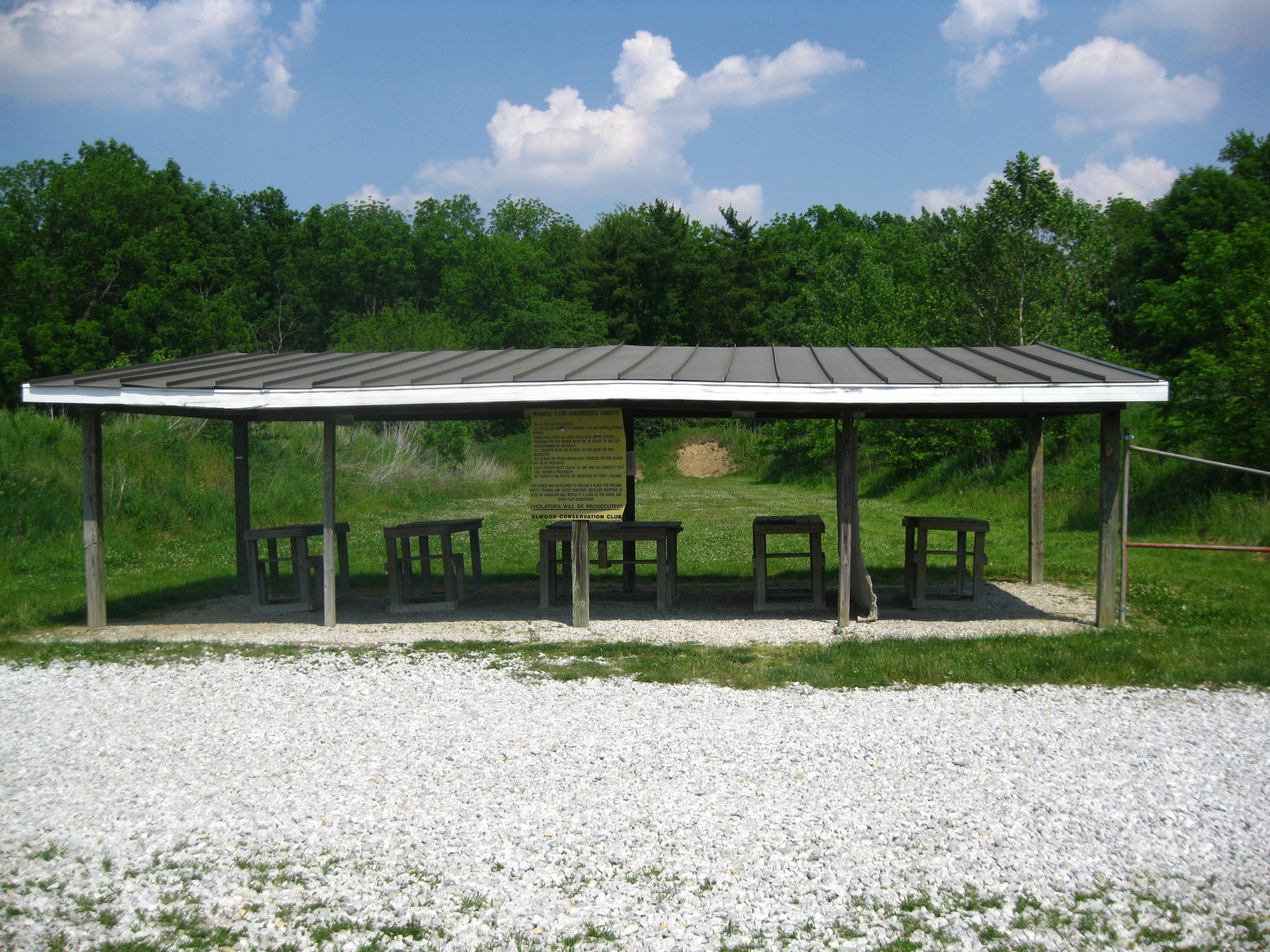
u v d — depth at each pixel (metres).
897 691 7.08
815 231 83.88
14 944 3.70
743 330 57.88
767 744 5.82
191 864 4.36
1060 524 18.81
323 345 65.94
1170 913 3.84
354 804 4.99
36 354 35.31
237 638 9.55
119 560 15.20
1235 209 38.19
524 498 29.06
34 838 4.68
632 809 4.85
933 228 76.94
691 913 3.85
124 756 5.82
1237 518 15.28
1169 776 5.26
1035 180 24.69
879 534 18.73
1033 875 4.16
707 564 14.98
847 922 3.78
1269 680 7.13
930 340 26.77
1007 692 7.01
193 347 40.09
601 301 57.69
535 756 5.64
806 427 35.09
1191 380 16.75
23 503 15.59
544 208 79.12
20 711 6.82
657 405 10.32
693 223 71.00
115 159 40.31
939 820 4.71
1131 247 40.84
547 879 4.14
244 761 5.67
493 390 8.81
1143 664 7.66
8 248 35.81
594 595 12.16
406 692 7.17
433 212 72.19
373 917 3.86
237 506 12.38
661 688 7.23
